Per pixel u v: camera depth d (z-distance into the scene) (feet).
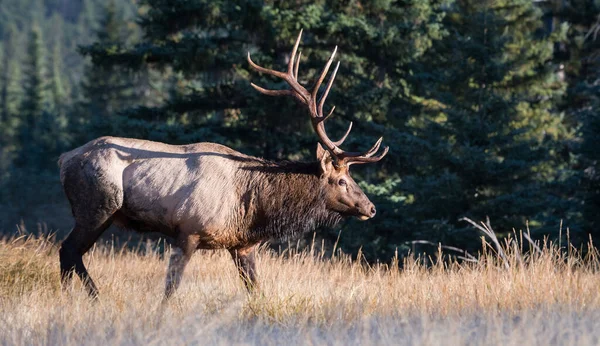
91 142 86.12
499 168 165.68
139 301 75.05
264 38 195.93
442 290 80.48
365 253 180.96
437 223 164.14
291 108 192.54
